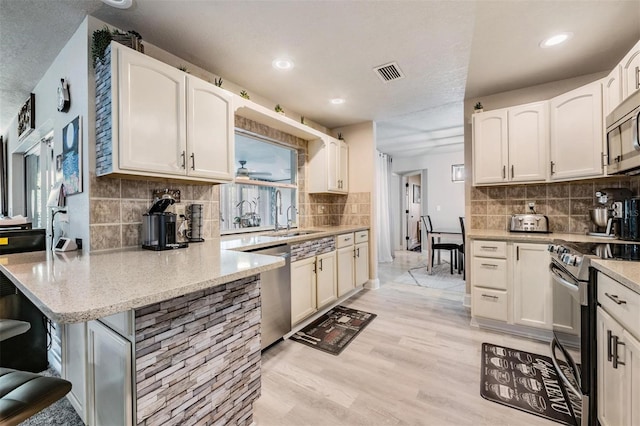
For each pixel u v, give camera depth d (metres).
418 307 3.12
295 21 1.79
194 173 1.87
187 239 2.11
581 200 2.61
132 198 1.84
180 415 1.08
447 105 3.31
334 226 4.05
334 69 2.41
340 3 1.63
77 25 1.74
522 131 2.58
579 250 1.62
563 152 2.36
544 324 2.26
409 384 1.75
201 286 0.98
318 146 3.64
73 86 1.81
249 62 2.27
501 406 1.55
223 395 1.26
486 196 3.04
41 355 1.94
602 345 1.30
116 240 1.75
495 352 2.12
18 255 1.54
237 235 2.81
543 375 1.82
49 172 2.63
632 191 2.29
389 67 2.39
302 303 2.57
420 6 1.67
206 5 1.62
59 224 2.01
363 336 2.41
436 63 2.34
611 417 1.22
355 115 3.64
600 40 2.01
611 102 2.04
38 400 0.87
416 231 8.42
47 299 0.78
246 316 1.40
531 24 1.83
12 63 2.14
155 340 1.00
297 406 1.57
